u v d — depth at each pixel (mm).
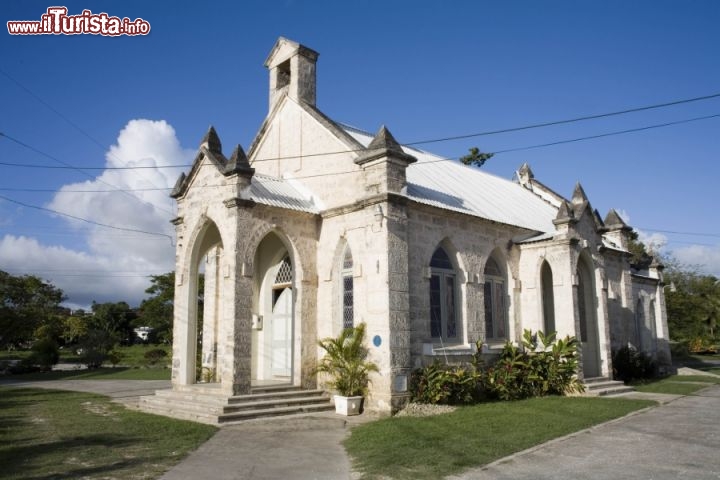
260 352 21953
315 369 19578
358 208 19203
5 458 11445
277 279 22312
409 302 18531
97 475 10195
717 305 63281
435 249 20344
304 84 23625
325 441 13445
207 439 13625
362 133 25141
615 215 32000
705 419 16062
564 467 10594
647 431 14180
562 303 23000
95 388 27984
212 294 23797
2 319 52219
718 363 47156
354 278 19047
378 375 17562
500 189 30359
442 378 17797
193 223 20219
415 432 13656
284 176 22938
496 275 23703
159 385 29578
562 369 21438
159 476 10188
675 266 64688
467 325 20969
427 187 22719
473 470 10398
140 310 84000
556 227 23672
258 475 10328
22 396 23859
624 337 29406
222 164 19188
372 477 9969
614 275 29656
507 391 19672
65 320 68938
